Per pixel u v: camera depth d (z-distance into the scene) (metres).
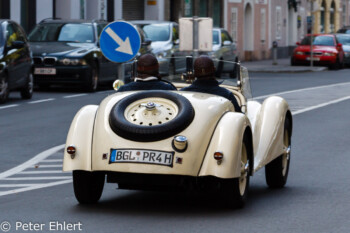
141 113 11.27
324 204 12.39
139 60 12.53
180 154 10.89
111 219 11.09
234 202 11.66
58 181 14.57
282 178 14.03
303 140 20.70
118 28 20.44
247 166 11.80
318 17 106.75
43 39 36.22
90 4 55.84
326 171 15.88
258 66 67.19
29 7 48.03
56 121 24.27
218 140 11.09
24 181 14.58
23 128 22.58
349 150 18.94
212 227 10.61
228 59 47.88
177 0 69.75
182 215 11.39
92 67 35.00
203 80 12.41
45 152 18.31
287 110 14.08
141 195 13.06
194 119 11.13
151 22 42.81
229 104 11.98
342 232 10.42
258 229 10.54
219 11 76.12
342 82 46.66
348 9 119.81
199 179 11.46
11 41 30.44
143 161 10.88
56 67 34.22
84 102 30.50
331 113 27.83
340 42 70.25
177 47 41.84
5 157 17.61
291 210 11.88
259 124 13.41
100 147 11.12
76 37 36.22
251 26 82.88
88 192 11.96
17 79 30.58
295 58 67.56
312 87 41.69
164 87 12.46
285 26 94.75
